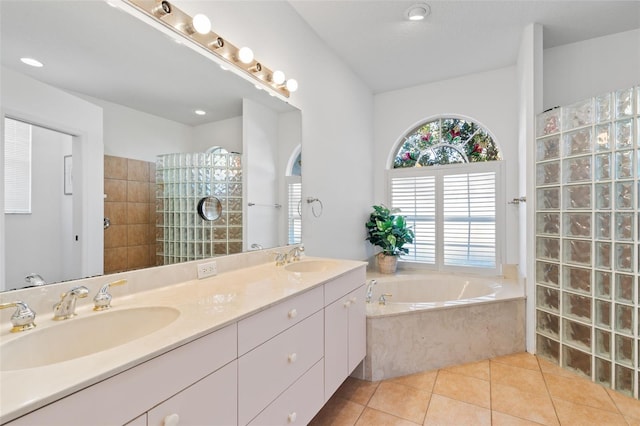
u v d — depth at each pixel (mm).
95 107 1263
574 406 1875
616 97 1998
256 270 1891
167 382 846
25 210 1055
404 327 2268
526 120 2584
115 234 1333
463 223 3508
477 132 3533
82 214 1224
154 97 1483
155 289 1419
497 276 3324
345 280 1895
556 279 2363
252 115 2020
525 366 2365
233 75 1851
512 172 3250
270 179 2191
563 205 2293
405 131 3814
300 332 1441
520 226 3033
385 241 3520
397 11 2367
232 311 1113
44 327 957
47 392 621
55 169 1146
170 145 1564
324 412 1848
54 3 1120
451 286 3295
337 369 1786
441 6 2309
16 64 1029
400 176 3863
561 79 2930
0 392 621
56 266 1135
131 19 1330
